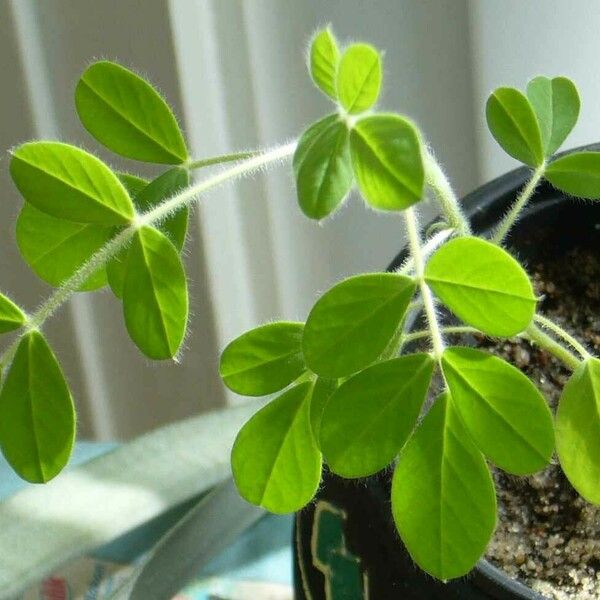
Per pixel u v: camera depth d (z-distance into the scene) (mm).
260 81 379
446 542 178
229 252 426
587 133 333
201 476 348
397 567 203
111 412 526
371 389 179
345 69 163
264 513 356
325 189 160
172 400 507
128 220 188
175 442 360
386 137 154
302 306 450
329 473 217
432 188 217
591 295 277
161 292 186
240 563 350
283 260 432
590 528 238
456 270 172
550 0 305
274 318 457
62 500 334
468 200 260
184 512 364
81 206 187
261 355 196
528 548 235
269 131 395
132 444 363
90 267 190
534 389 177
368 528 207
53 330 487
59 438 190
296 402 198
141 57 379
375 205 153
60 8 379
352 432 178
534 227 271
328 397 189
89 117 213
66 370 504
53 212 187
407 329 234
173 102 383
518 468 177
